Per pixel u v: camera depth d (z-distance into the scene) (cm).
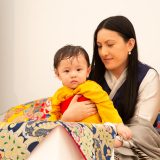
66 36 236
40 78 242
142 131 134
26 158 97
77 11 233
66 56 131
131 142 130
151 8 217
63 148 98
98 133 102
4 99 248
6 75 248
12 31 245
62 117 129
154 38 218
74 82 132
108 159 104
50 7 238
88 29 232
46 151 97
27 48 244
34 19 241
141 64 153
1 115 179
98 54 151
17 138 98
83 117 129
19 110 177
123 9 223
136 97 145
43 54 241
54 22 238
